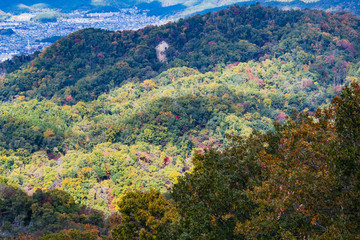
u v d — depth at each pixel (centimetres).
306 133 2200
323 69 13275
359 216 1681
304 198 1800
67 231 3625
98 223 4850
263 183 2053
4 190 4825
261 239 1852
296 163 2080
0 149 7894
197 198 2252
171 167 7319
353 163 1783
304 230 1772
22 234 3731
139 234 2239
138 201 2414
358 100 1936
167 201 2519
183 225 2144
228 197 2166
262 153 2339
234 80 12725
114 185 6259
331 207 1797
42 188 6238
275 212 1842
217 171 2380
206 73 13275
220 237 2112
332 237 1580
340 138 1950
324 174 1828
